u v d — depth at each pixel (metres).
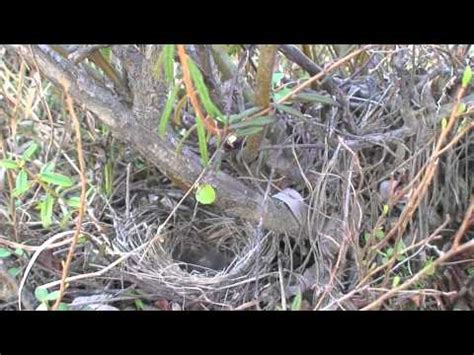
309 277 0.95
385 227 0.92
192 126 0.85
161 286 0.92
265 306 0.95
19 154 1.00
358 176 0.94
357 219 0.86
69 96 0.70
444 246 0.94
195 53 0.78
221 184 0.88
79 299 0.90
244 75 0.86
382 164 0.95
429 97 0.89
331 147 0.93
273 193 0.98
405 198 0.90
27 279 0.93
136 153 1.02
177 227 1.05
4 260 0.94
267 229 0.97
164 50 0.65
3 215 0.94
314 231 0.93
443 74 0.93
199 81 0.65
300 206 0.93
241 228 1.03
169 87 0.80
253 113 0.80
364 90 1.00
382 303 0.88
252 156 0.92
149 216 1.04
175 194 1.05
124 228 0.96
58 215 0.99
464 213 0.94
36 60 0.73
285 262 1.00
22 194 0.94
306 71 0.91
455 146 0.95
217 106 0.84
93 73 0.84
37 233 0.95
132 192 1.06
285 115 0.94
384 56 0.93
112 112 0.79
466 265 0.92
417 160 0.90
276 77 0.89
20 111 0.95
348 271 0.94
